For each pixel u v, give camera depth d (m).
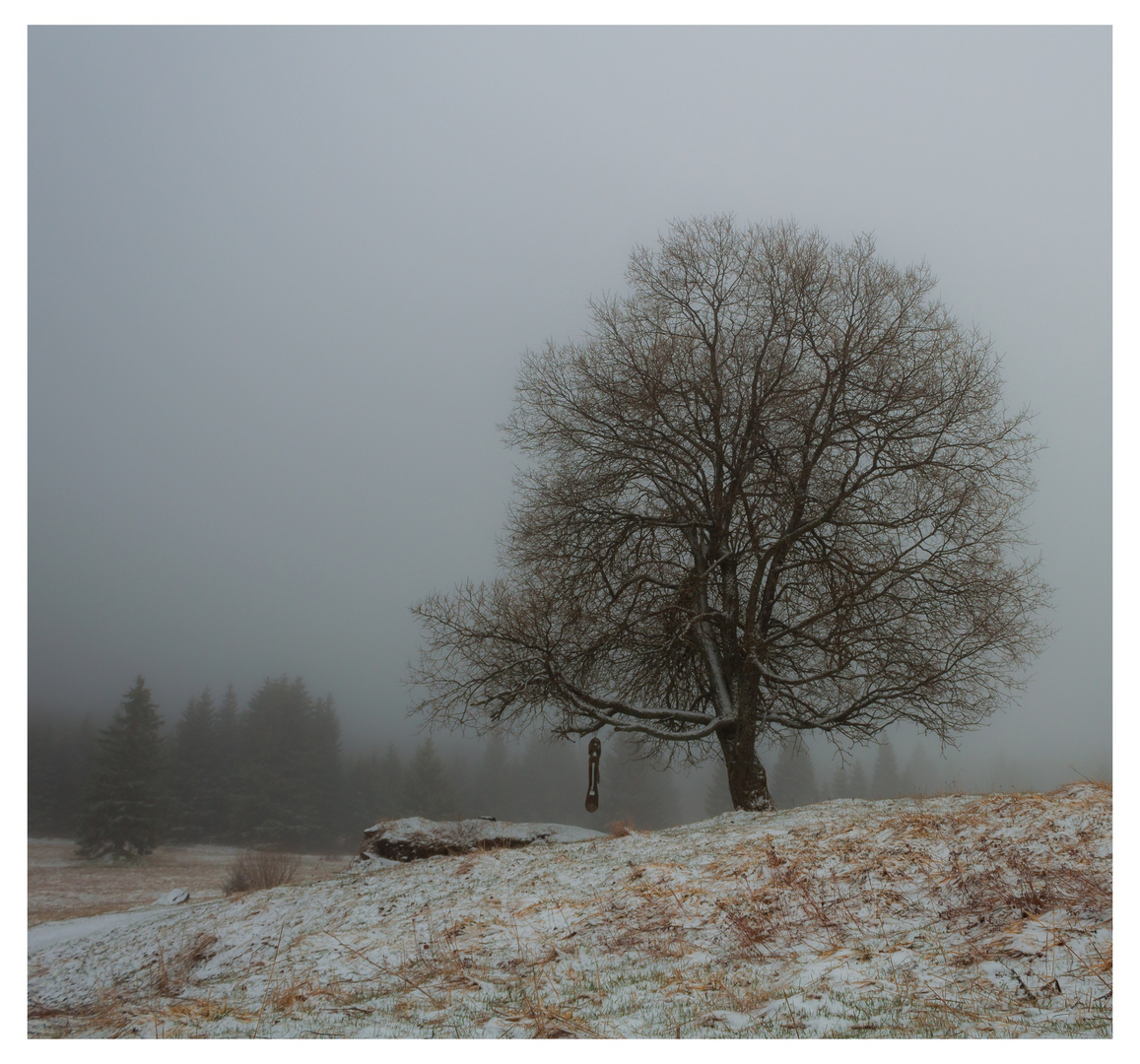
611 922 8.71
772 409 17.77
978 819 9.65
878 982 6.21
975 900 7.43
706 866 10.08
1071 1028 5.07
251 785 83.81
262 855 28.17
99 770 61.84
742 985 6.65
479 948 8.60
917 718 17.19
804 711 18.42
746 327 18.25
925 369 16.44
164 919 14.55
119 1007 9.15
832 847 9.66
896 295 17.00
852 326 16.91
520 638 15.90
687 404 18.00
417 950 8.91
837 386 16.80
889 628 16.73
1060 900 7.03
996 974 6.02
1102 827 8.30
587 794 16.17
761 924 7.94
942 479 16.38
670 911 8.68
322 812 90.19
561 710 16.77
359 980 8.23
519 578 18.47
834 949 7.11
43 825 81.00
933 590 16.64
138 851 60.66
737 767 16.92
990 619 16.11
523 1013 6.64
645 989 6.89
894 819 10.54
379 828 17.70
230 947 11.23
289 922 11.83
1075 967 5.84
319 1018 7.12
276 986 8.46
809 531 17.75
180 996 9.09
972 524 16.30
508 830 17.12
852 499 17.28
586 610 18.02
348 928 10.75
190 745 91.38
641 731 16.47
